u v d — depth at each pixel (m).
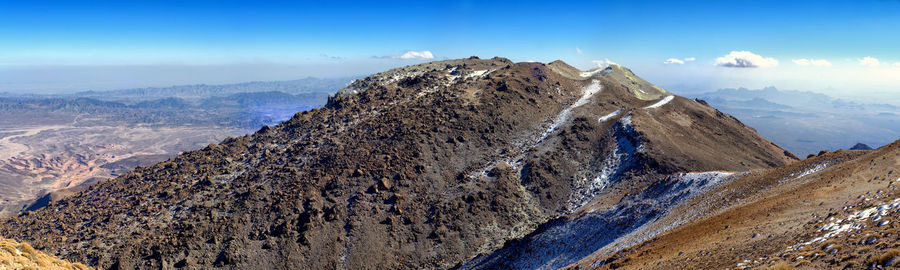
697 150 109.25
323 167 98.69
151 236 77.06
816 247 23.41
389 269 76.19
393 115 126.19
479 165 106.00
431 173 99.50
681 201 61.38
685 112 144.25
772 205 39.84
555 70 195.25
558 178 101.38
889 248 18.53
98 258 71.19
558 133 120.56
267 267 73.88
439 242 81.75
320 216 84.19
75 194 100.56
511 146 116.31
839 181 39.75
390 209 88.06
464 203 90.06
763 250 27.19
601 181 99.31
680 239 40.41
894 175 34.94
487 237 83.62
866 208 28.27
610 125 125.25
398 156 102.62
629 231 59.22
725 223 39.84
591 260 49.34
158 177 102.19
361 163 100.00
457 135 114.94
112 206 89.38
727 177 62.22
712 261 28.98
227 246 76.25
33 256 38.50
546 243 66.69
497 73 174.25
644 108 140.25
